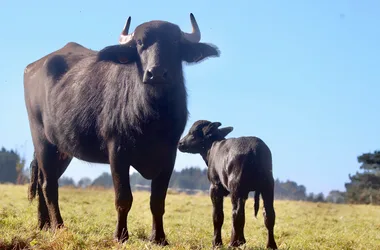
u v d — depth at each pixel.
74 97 9.94
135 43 9.04
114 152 9.08
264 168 9.44
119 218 9.05
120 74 9.34
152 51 8.60
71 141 9.98
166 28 8.85
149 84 8.54
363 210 22.62
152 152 9.04
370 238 12.45
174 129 9.08
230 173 9.54
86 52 11.32
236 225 9.32
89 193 25.02
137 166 9.25
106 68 9.81
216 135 11.20
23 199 18.70
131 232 11.04
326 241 11.41
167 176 9.37
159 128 8.91
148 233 11.20
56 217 10.56
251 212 18.88
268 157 9.62
